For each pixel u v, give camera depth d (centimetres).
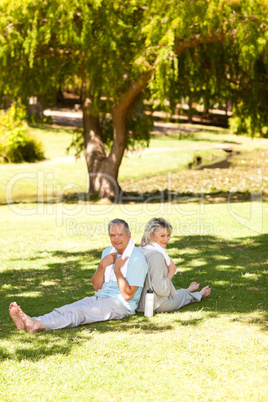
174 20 1205
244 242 847
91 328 460
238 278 628
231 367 370
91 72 1415
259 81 1669
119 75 1395
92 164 1648
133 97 1480
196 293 543
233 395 330
